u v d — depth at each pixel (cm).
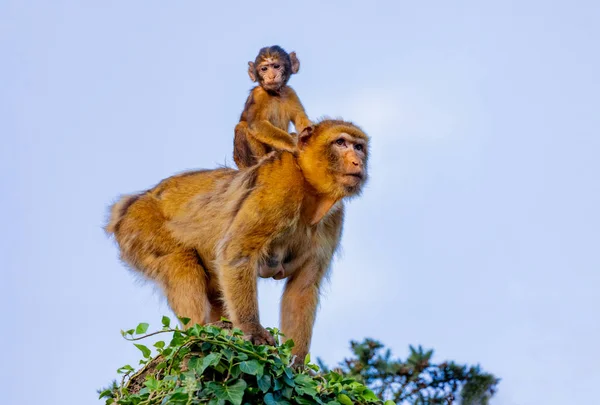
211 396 1385
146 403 1413
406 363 2612
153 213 2148
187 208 2108
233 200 1998
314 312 2039
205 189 2112
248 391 1429
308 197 1998
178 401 1369
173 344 1470
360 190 2011
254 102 2491
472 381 2572
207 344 1453
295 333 2020
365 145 2061
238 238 1938
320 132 2000
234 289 1914
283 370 1456
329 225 2058
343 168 1967
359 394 1576
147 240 2136
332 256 2077
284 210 1947
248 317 1898
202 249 2089
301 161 1984
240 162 2416
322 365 2595
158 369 1501
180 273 2084
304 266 2055
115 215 2222
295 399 1450
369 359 2620
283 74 2502
